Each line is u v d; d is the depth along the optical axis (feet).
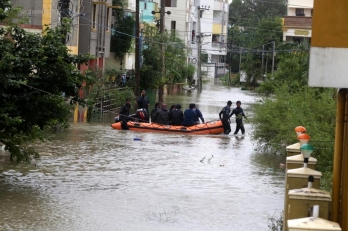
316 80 25.00
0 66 63.46
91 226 52.65
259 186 73.67
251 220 56.85
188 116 129.59
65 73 67.97
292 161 32.83
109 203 61.46
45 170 77.66
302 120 80.89
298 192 25.88
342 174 25.55
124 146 101.45
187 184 73.00
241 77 356.79
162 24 209.15
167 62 218.59
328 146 65.57
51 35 67.77
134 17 212.02
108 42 186.39
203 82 357.00
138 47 169.78
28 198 61.93
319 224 21.74
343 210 24.97
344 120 25.55
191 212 59.16
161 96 204.13
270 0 492.54
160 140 111.96
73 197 63.41
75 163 83.61
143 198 64.44
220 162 90.22
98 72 150.20
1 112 64.80
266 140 102.37
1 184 68.28
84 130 120.67
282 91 103.35
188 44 322.34
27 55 66.08
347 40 24.71
